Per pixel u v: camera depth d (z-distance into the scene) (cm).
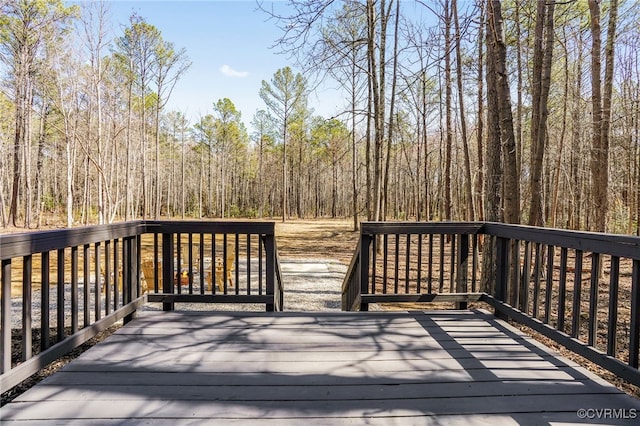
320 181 4222
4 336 185
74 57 1341
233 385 206
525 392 200
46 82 1376
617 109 1277
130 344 267
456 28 466
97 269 275
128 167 2005
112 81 1612
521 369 229
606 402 190
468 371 225
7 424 167
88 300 266
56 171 2698
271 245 351
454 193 2159
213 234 352
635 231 1400
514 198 521
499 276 333
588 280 748
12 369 188
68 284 762
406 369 228
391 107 1305
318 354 251
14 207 2025
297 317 332
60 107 1388
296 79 2566
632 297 193
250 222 350
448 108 1273
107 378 214
